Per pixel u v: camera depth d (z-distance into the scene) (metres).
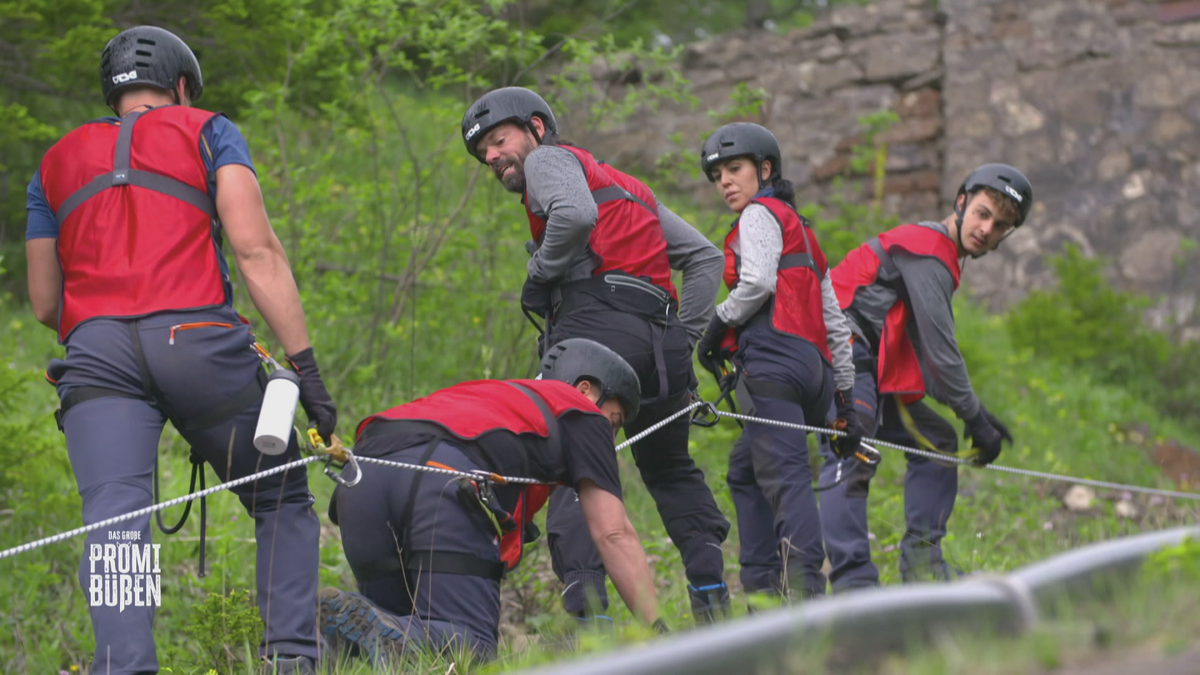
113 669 6.02
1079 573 3.53
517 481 7.18
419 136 24.80
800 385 9.01
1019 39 30.98
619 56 17.50
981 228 10.66
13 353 16.12
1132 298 27.33
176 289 6.45
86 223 6.51
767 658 2.89
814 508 8.90
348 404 16.00
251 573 11.12
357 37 17.16
